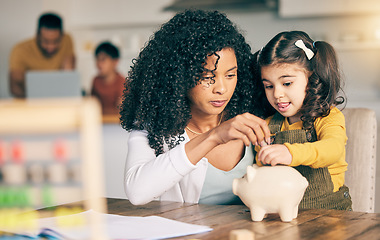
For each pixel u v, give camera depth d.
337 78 1.27
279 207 0.86
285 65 1.20
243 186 0.89
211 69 1.05
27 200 0.56
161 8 4.33
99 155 0.53
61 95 3.08
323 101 1.22
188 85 1.08
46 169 0.55
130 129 1.25
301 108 1.24
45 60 4.19
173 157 0.98
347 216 0.90
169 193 1.25
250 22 4.14
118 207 1.07
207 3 4.18
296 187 0.86
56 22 4.14
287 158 0.96
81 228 0.78
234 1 4.10
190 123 1.27
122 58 4.43
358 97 3.87
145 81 1.15
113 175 3.38
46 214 0.98
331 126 1.18
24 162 0.55
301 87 1.22
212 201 1.25
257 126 0.93
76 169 0.54
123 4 4.43
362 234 0.77
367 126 1.31
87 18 4.55
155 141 1.15
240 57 1.18
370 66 3.87
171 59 1.10
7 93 4.73
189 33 1.07
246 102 1.26
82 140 0.52
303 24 4.02
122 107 1.27
